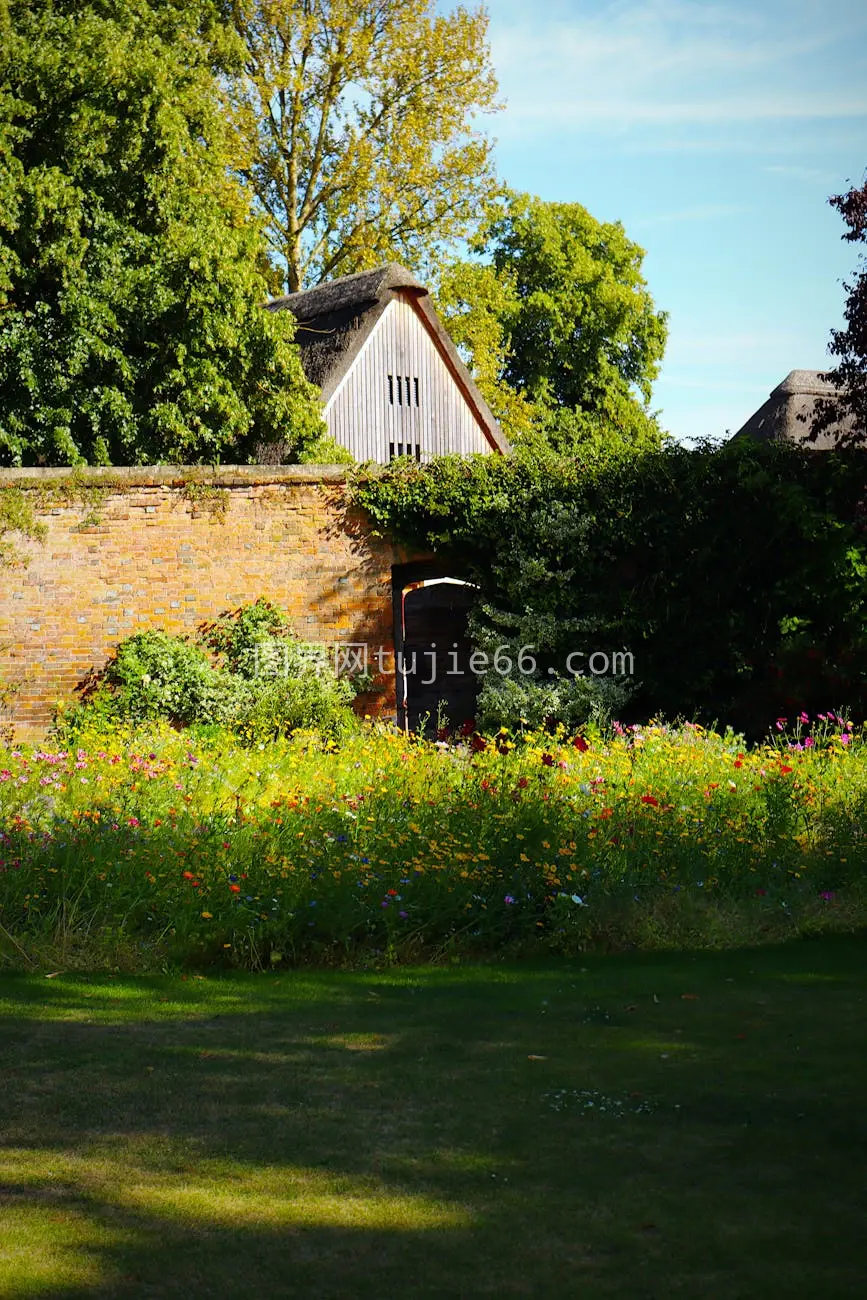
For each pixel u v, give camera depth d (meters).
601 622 16.95
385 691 17.28
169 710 16.23
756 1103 4.46
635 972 6.59
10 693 16.75
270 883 7.29
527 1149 4.04
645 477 17.06
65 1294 3.07
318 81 33.34
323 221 35.78
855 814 9.26
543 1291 3.09
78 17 22.42
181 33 24.72
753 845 8.52
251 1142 4.11
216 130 23.97
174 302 21.58
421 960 7.01
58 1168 3.88
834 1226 3.45
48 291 21.69
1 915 7.03
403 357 35.09
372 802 8.91
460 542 17.39
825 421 16.95
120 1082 4.73
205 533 17.20
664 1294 3.08
